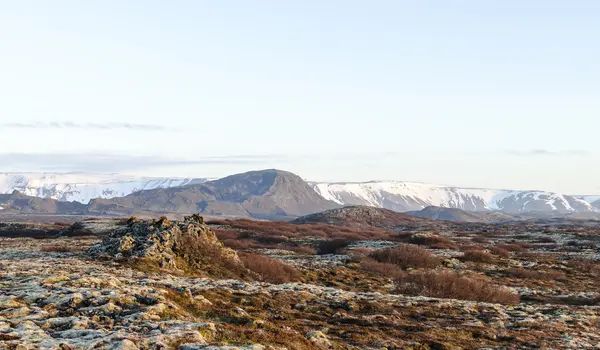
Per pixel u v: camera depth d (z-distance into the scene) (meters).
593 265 56.62
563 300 35.06
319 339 14.60
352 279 41.59
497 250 68.31
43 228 84.31
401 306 22.53
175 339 11.91
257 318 16.77
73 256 32.56
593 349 16.72
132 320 13.79
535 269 53.34
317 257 56.00
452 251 67.50
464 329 18.53
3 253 38.38
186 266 31.30
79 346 11.04
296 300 21.69
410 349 15.08
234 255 36.44
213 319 15.94
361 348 14.73
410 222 183.25
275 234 86.06
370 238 85.62
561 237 97.31
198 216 39.09
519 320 21.17
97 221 82.94
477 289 31.62
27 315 13.96
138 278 22.94
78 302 15.48
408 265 51.12
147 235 33.62
